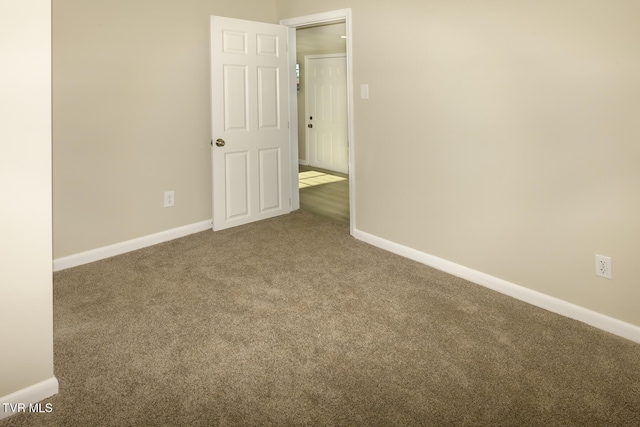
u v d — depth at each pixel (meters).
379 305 2.69
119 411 1.77
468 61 2.82
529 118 2.54
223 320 2.52
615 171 2.22
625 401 1.80
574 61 2.30
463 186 2.98
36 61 1.52
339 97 7.34
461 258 3.08
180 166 3.94
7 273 1.65
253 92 4.22
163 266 3.34
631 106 2.12
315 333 2.37
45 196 1.66
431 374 2.00
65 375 2.00
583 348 2.19
